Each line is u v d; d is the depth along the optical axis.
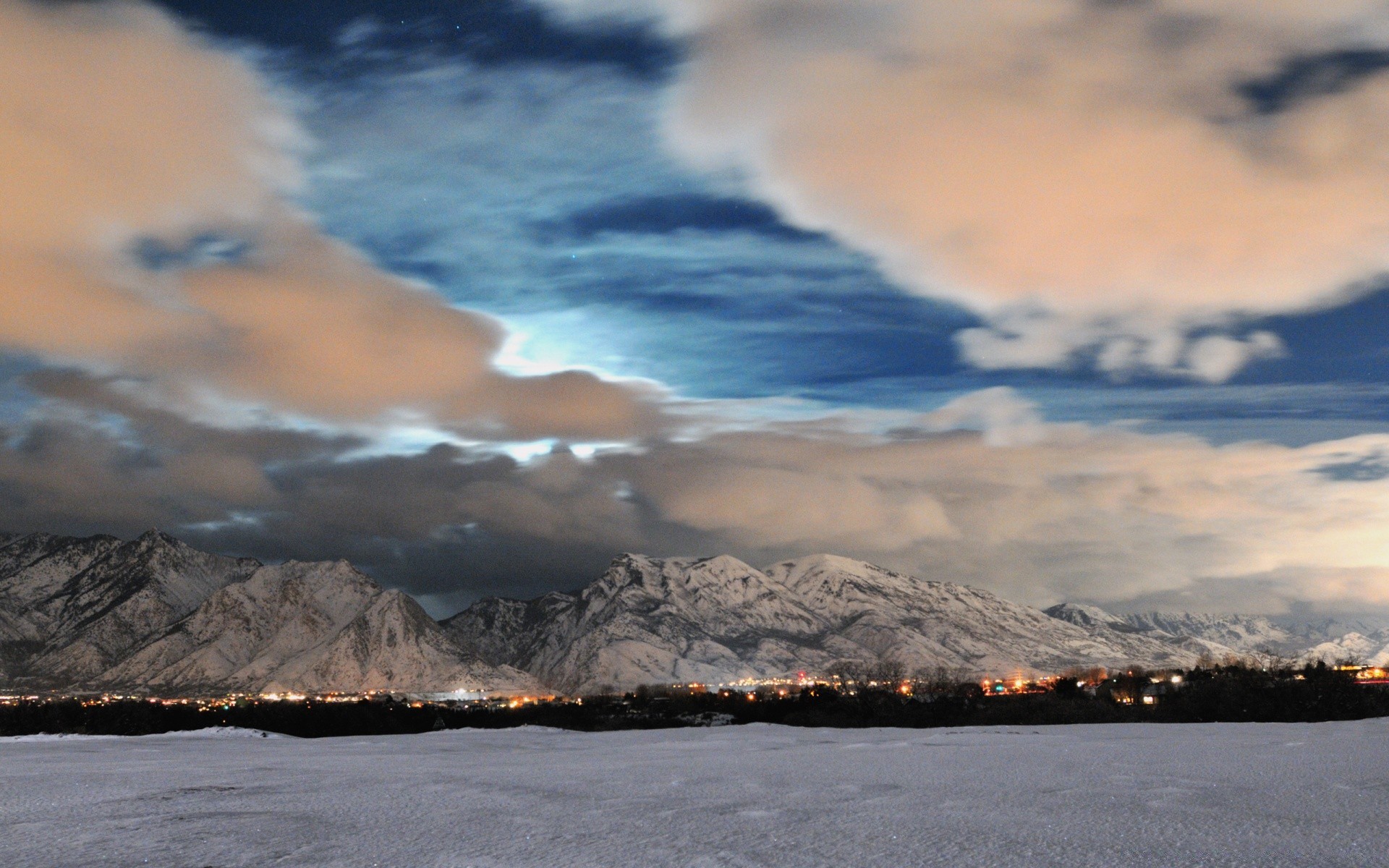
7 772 28.52
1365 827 15.28
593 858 13.87
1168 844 14.06
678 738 47.44
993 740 39.09
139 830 16.66
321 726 91.56
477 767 29.02
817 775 24.55
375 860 13.95
